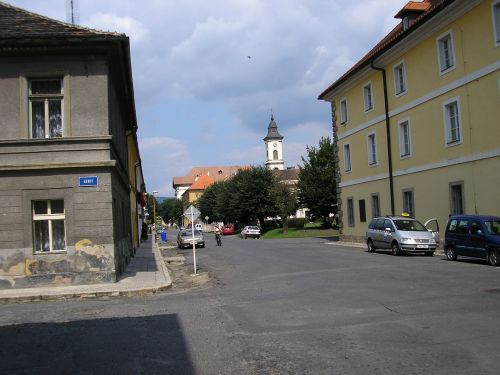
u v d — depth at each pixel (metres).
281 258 23.30
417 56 25.66
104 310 10.61
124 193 22.59
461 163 22.20
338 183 36.94
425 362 5.71
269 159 126.94
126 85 19.52
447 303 9.38
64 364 6.27
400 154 27.66
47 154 15.02
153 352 6.72
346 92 35.00
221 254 29.61
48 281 14.80
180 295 12.96
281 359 6.11
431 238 22.23
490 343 6.42
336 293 11.31
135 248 35.28
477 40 20.95
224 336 7.51
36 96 15.30
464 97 21.94
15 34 14.61
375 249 24.83
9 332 8.39
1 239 14.77
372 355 6.10
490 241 16.44
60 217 15.16
